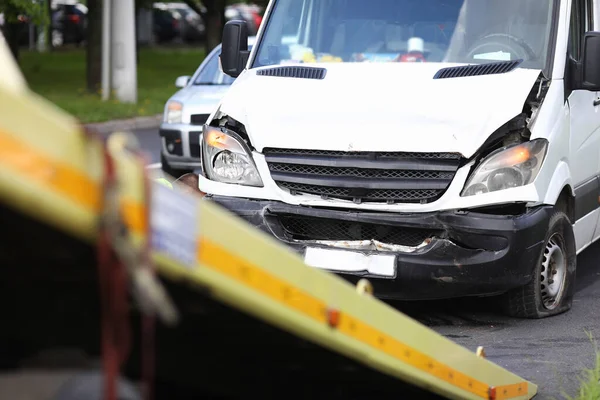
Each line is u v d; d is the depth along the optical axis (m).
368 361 4.04
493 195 8.49
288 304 3.44
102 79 30.27
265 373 4.22
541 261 8.99
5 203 2.35
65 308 2.99
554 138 8.91
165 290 3.03
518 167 8.55
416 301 9.66
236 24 10.38
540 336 8.63
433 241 8.50
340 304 3.80
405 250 8.53
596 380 6.45
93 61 32.66
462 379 4.98
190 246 2.87
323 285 3.68
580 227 9.88
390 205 8.56
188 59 52.41
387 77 9.16
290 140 8.79
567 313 9.39
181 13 69.38
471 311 9.37
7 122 2.26
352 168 8.67
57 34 63.41
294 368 4.22
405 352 4.34
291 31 10.21
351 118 8.75
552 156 8.87
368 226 8.65
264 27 10.32
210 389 4.06
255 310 3.28
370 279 8.53
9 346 3.03
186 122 16.64
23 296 2.96
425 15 9.83
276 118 8.95
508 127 8.59
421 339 4.50
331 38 10.03
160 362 3.83
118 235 2.48
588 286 10.54
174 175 17.14
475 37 9.59
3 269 2.82
